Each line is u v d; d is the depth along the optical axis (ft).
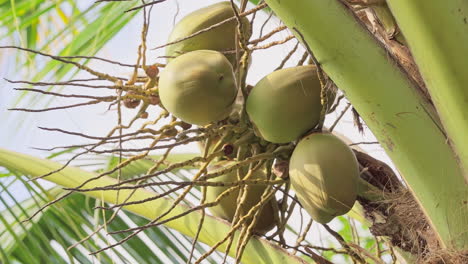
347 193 11.53
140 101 12.30
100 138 11.70
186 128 12.18
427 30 10.43
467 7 10.40
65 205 14.07
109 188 11.13
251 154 12.32
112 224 13.97
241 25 11.19
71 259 12.69
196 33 11.75
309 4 10.78
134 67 12.14
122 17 13.73
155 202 13.19
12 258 13.79
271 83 11.64
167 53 12.35
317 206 11.59
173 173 14.69
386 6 11.53
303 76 11.67
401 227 11.64
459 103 10.46
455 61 10.40
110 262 13.71
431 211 10.91
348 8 10.89
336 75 10.91
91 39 13.70
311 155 11.57
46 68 13.65
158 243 13.84
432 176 10.81
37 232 13.61
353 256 12.06
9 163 13.51
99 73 12.02
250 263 12.46
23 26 13.70
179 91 11.53
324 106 11.48
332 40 10.82
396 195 11.87
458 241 10.83
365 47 10.84
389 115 10.82
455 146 10.65
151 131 11.99
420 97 10.87
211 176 11.54
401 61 11.57
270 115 11.59
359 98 10.88
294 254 12.55
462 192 10.77
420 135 10.80
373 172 12.17
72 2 13.97
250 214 11.80
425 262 11.04
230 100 11.68
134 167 14.58
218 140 12.57
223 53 12.22
